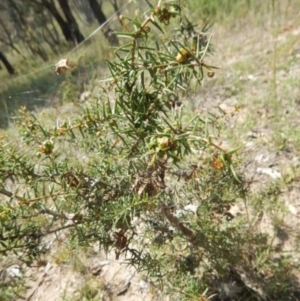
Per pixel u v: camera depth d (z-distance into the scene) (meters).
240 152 0.51
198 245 0.32
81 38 1.71
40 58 1.89
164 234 0.32
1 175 0.23
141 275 0.39
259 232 0.41
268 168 0.49
